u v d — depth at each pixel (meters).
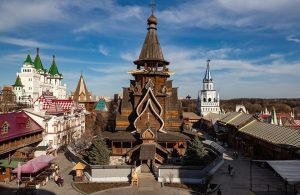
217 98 149.75
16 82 151.50
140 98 63.38
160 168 44.25
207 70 149.75
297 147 45.62
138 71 64.94
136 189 40.84
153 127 57.56
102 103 139.12
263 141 58.03
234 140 78.25
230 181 44.50
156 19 67.69
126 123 63.47
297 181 29.75
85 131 89.44
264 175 48.00
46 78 177.62
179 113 64.31
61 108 73.81
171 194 38.81
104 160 47.72
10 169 44.12
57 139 67.25
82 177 44.91
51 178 46.09
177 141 57.53
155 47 66.75
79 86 128.75
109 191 40.03
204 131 122.44
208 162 49.94
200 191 39.94
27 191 38.66
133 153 55.12
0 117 52.97
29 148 54.47
